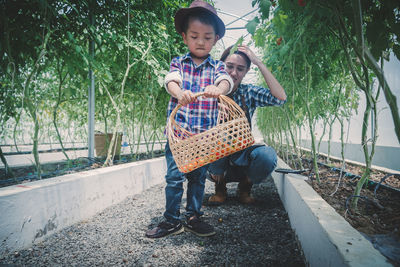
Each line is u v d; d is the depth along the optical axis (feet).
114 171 7.37
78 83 8.75
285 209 7.02
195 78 5.40
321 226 3.43
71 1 6.92
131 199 7.89
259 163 6.82
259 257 4.44
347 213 4.41
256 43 6.53
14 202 4.48
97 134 12.32
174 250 4.71
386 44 3.84
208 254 4.56
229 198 8.24
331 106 11.16
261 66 6.48
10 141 17.70
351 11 3.95
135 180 8.57
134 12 8.66
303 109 11.15
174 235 5.40
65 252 4.57
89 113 9.22
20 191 4.58
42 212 5.00
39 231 4.92
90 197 6.34
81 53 6.59
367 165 4.72
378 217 4.28
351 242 2.92
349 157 14.25
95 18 8.18
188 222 5.57
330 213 3.86
